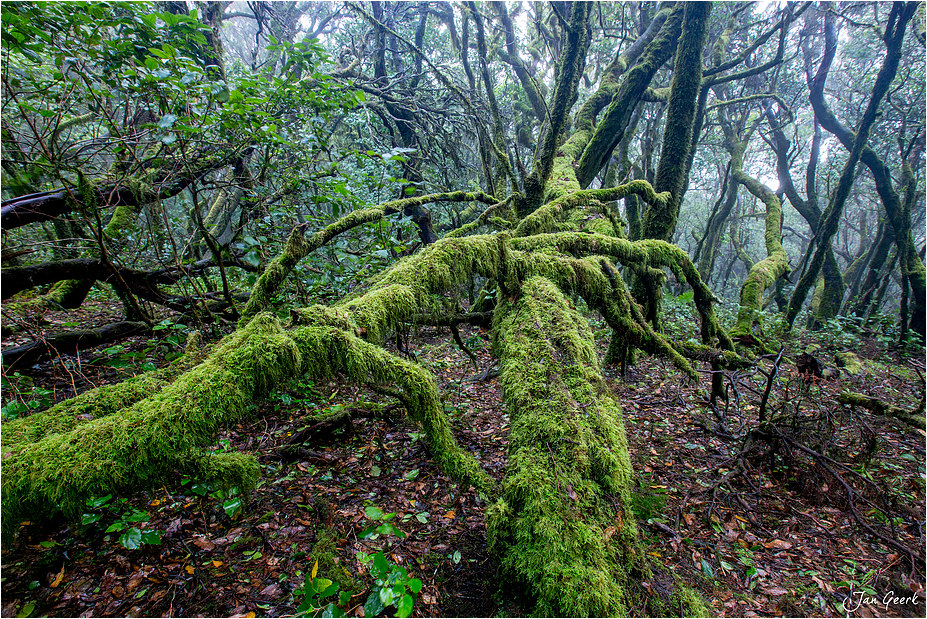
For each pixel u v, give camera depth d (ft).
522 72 34.78
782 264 29.60
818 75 33.50
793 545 8.59
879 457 12.19
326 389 13.60
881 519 9.42
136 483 3.93
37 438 4.12
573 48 14.80
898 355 28.25
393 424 12.23
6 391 9.56
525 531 4.88
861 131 27.63
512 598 5.40
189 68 9.09
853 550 8.51
